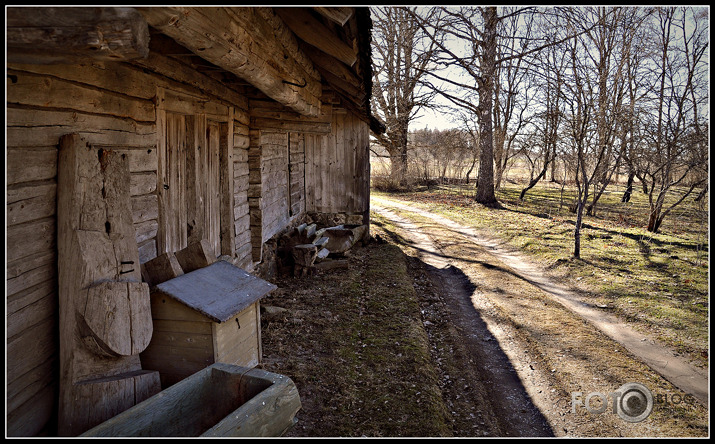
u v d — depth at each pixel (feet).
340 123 38.58
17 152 7.85
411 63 69.72
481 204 70.18
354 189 39.17
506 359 19.85
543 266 36.27
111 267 9.18
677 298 27.96
